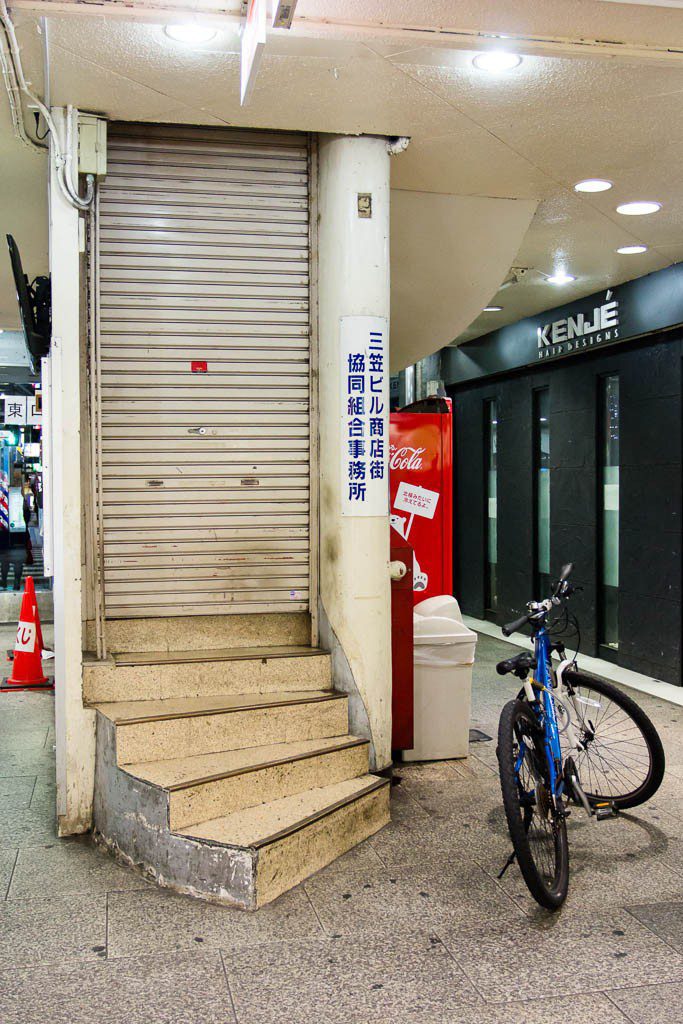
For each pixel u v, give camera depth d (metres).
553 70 3.67
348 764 4.23
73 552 4.09
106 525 4.45
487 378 9.97
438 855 3.82
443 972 2.89
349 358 4.45
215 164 4.50
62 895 3.44
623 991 2.79
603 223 5.86
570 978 2.86
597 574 7.97
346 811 3.86
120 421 4.45
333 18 3.24
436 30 3.30
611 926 3.21
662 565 6.99
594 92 3.91
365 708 4.47
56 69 3.65
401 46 3.40
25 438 17.89
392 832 4.07
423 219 5.43
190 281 4.50
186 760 3.89
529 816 3.39
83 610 4.47
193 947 3.05
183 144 4.46
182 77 3.73
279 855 3.43
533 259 6.65
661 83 3.81
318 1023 2.62
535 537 9.20
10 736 5.60
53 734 5.64
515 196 5.40
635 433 7.30
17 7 3.08
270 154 4.56
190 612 4.57
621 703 4.30
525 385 9.20
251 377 4.59
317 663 4.54
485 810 4.34
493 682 7.15
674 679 6.88
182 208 4.48
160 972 2.89
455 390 10.84
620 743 4.62
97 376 4.38
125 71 3.67
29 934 3.14
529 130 4.35
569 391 8.34
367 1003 2.72
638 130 4.35
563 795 3.92
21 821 4.22
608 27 3.34
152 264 4.45
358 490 4.47
